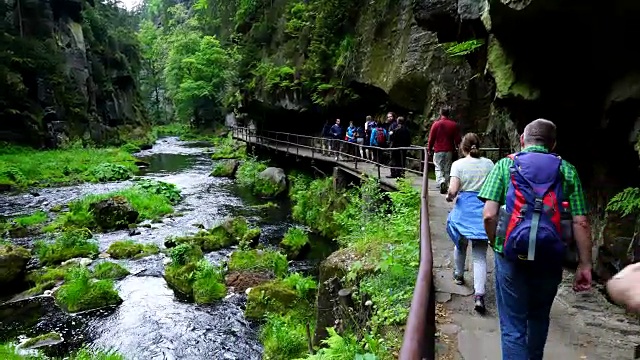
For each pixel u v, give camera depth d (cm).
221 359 778
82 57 4181
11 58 3250
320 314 670
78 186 2323
